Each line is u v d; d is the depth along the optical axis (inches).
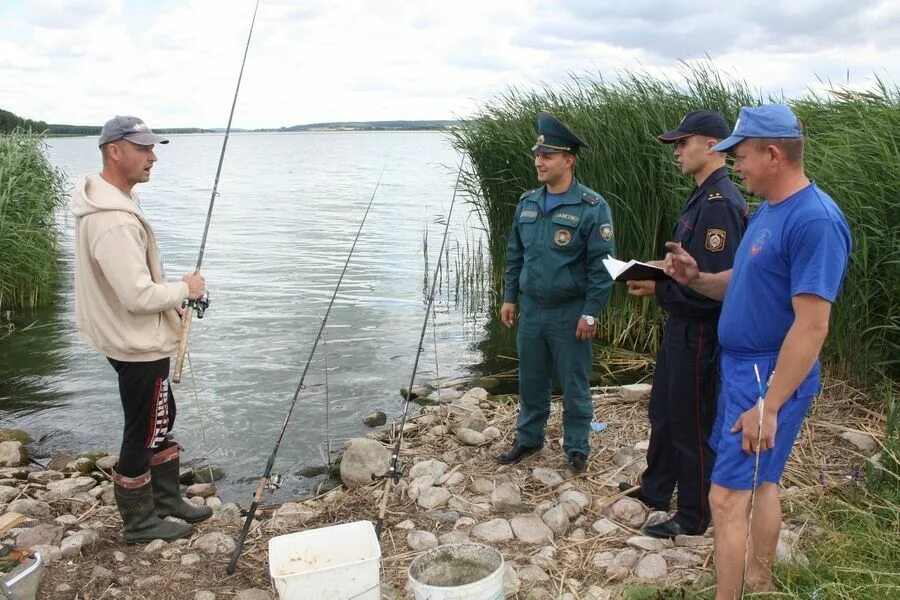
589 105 328.5
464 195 390.3
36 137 461.4
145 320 140.0
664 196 292.8
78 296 140.4
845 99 242.1
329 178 1348.4
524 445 183.9
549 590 130.2
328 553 127.1
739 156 107.6
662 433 152.7
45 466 204.7
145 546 146.9
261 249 541.3
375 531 134.7
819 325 100.3
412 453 194.5
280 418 236.1
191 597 130.2
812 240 100.7
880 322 207.8
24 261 370.3
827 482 161.3
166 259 498.3
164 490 156.0
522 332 176.9
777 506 114.0
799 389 107.5
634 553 139.6
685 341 141.6
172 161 2133.4
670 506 158.9
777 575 119.6
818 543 133.6
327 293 399.9
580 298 169.8
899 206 198.7
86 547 143.9
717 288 131.9
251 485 192.5
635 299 311.0
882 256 201.0
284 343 311.1
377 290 409.4
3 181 399.9
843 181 207.6
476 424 210.1
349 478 180.2
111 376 277.3
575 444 175.8
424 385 265.1
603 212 165.2
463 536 148.7
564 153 164.7
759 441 104.4
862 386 207.8
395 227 654.5
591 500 164.2
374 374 277.0
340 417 237.0
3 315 364.2
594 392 240.4
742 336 109.7
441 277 439.8
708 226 135.9
